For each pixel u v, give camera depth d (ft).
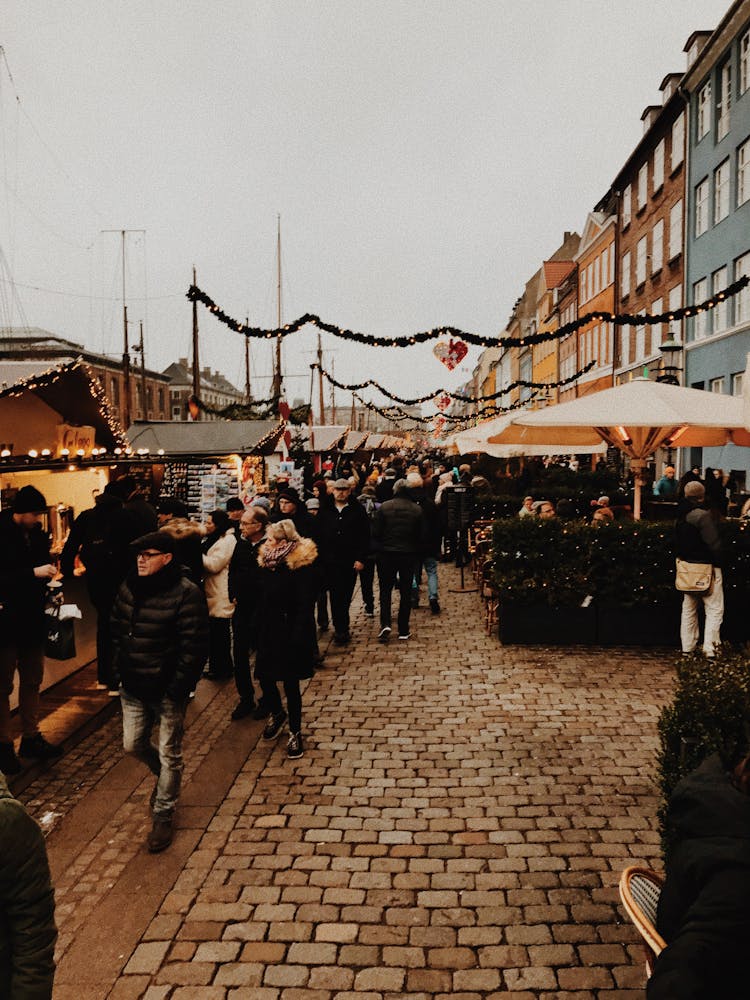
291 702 18.12
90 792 16.47
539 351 211.20
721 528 26.99
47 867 6.22
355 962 10.84
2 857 5.86
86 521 22.75
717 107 87.20
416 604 36.55
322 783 16.66
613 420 26.32
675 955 5.75
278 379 102.83
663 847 10.74
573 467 96.99
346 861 13.47
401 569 29.27
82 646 25.84
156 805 14.26
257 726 20.35
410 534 29.12
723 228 85.20
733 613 26.86
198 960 10.94
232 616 23.80
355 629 31.71
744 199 79.87
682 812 6.62
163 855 13.82
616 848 13.75
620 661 25.76
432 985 10.37
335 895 12.46
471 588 41.11
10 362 26.84
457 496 43.50
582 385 157.99
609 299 136.46
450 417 100.94
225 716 21.24
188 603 14.38
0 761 17.54
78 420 30.91
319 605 31.22
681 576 25.02
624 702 21.53
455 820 14.89
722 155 85.15
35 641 17.88
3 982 5.98
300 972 10.66
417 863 13.37
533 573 27.94
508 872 13.03
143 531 21.75
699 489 24.76
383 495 45.42
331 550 28.19
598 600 27.76
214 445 48.03
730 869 5.93
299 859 13.57
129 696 14.44
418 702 21.89
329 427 94.22
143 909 12.17
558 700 21.80
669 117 102.73
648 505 42.91
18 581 17.39
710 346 88.99
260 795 16.15
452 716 20.67
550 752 18.10
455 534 51.42
